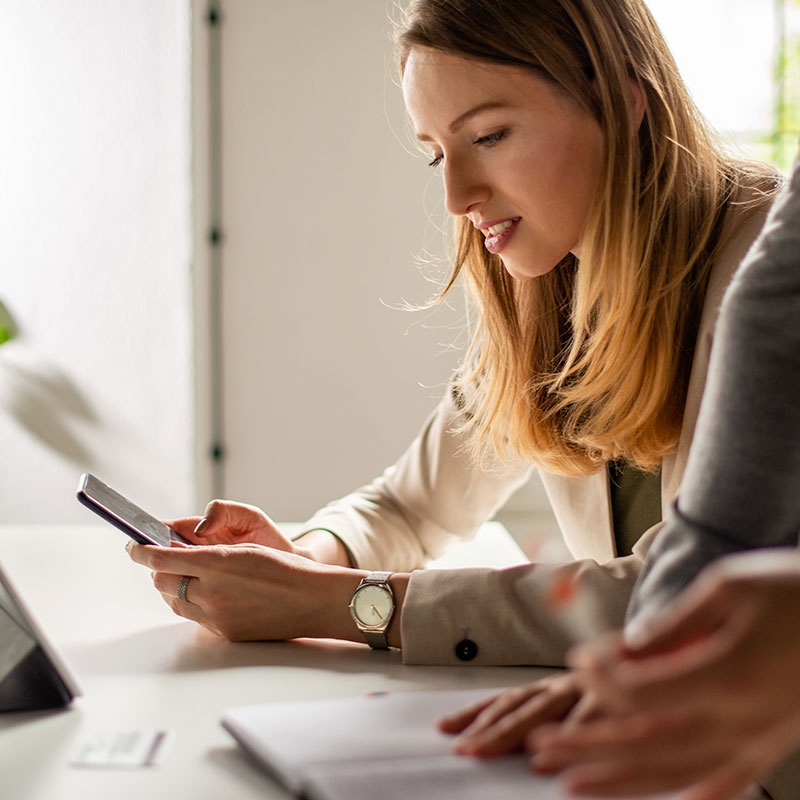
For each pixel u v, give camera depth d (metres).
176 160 3.19
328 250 3.22
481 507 1.50
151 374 3.25
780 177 1.15
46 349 3.26
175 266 3.22
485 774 0.60
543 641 0.94
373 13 3.15
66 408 3.27
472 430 1.45
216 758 0.71
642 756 0.42
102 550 1.46
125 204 3.21
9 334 3.21
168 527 1.17
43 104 3.19
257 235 3.21
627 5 1.11
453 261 1.44
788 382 0.66
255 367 3.25
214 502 1.25
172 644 1.02
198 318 3.22
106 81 3.17
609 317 1.10
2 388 3.28
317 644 1.02
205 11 3.14
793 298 0.67
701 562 0.65
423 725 0.70
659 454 1.12
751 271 0.69
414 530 1.48
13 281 3.24
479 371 1.39
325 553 1.31
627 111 1.08
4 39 3.16
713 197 1.11
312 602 1.01
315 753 0.65
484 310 1.34
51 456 3.29
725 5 3.28
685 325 1.11
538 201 1.11
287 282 3.23
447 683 0.90
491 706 0.68
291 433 3.27
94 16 3.15
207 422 3.25
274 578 1.02
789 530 0.65
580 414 1.22
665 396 1.10
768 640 0.41
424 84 1.09
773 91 3.30
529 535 3.28
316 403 3.27
